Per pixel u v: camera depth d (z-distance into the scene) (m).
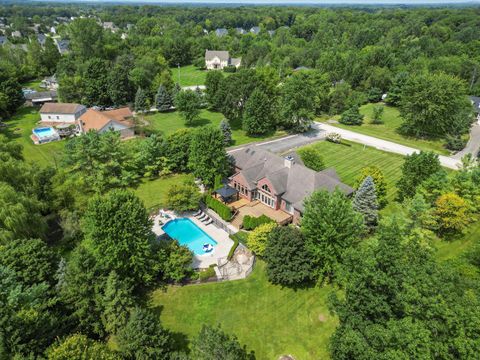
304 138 80.44
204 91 104.19
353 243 33.25
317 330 30.75
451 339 18.81
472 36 161.25
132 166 56.97
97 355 22.06
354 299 24.69
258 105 77.19
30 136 78.38
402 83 106.94
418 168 47.50
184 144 60.09
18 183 42.84
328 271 33.59
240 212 47.97
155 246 36.34
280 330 30.83
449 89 75.00
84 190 50.19
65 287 28.53
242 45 188.88
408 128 82.12
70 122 87.06
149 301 33.91
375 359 20.30
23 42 181.25
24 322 23.97
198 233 45.28
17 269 29.55
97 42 123.25
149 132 79.00
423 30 184.00
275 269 33.94
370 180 41.50
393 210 49.03
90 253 30.53
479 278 27.78
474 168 50.00
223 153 53.12
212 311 32.88
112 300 26.78
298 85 80.06
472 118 80.00
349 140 79.56
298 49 164.25
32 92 111.56
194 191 48.78
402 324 19.67
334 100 100.69
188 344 29.45
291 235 34.00
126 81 104.12
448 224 40.47
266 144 76.00
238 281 36.47
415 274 21.47
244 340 29.89
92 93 101.38
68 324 27.28
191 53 174.88
